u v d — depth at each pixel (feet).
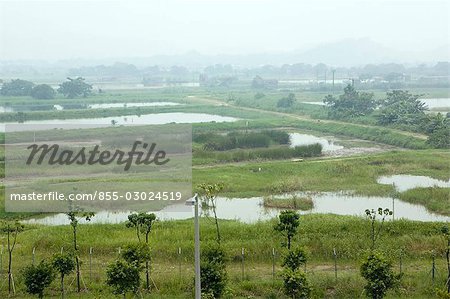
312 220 150.30
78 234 139.64
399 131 372.58
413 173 247.50
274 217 169.78
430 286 103.60
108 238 136.05
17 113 485.56
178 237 135.74
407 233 136.26
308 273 110.42
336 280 105.70
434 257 117.70
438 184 226.17
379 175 246.88
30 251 128.26
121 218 172.35
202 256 104.22
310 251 124.67
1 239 138.51
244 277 110.32
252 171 247.91
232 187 216.54
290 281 91.91
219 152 301.02
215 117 514.27
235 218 173.68
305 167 253.65
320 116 470.80
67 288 106.63
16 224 122.31
